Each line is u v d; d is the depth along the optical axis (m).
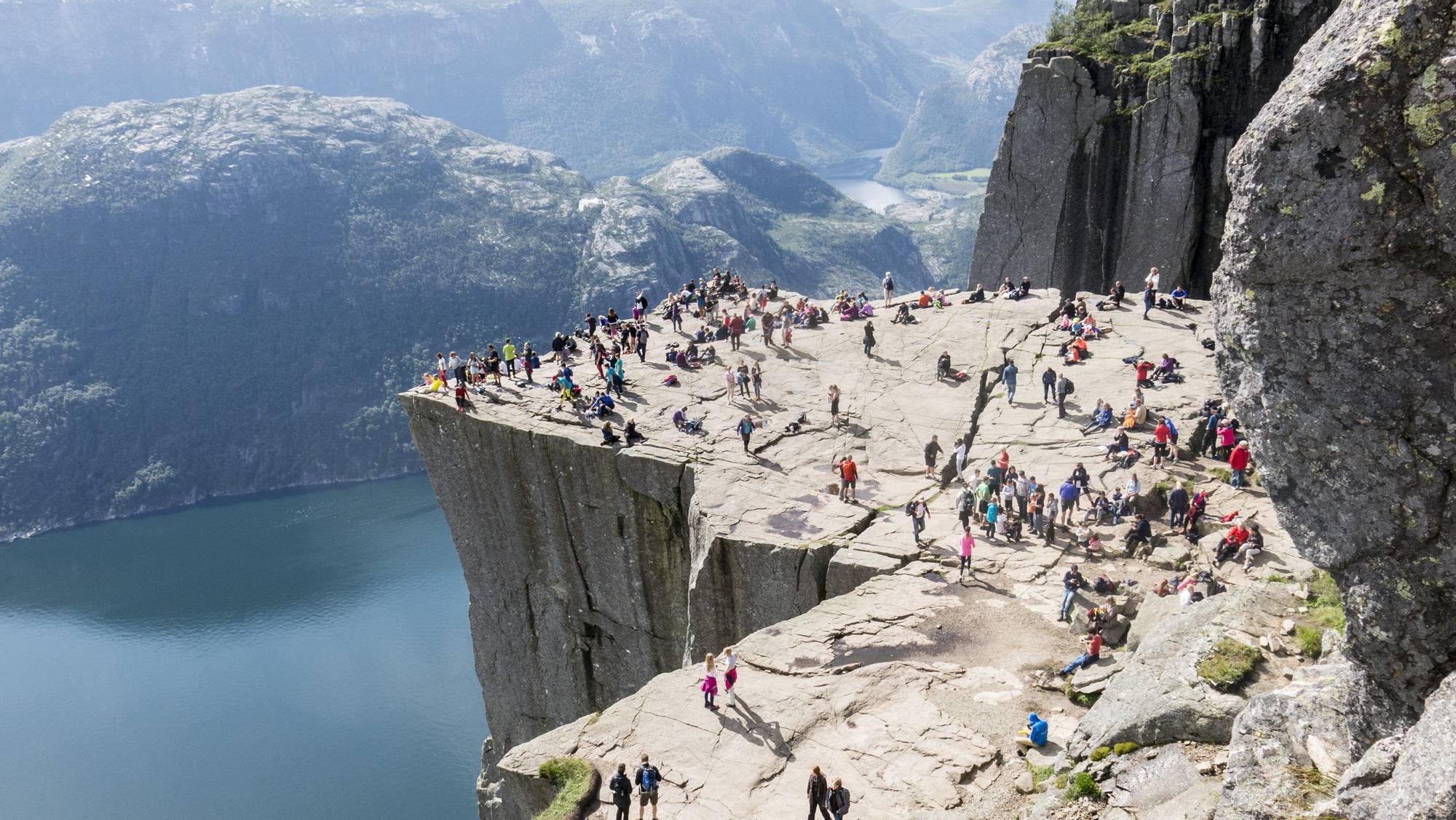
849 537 39.34
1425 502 14.03
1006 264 71.94
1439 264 13.44
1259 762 17.12
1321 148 13.87
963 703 29.25
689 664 42.94
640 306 61.62
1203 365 48.62
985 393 50.09
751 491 43.09
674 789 27.14
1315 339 14.55
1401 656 14.80
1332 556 15.15
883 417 48.62
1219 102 63.38
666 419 50.03
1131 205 67.06
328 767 181.50
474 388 54.69
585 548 49.59
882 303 65.75
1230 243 15.41
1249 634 23.70
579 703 52.97
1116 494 38.31
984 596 34.53
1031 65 68.44
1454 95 12.88
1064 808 22.00
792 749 28.22
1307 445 14.96
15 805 177.38
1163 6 67.25
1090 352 51.81
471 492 52.91
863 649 32.25
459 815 166.62
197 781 181.12
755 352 57.44
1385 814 13.18
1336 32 14.21
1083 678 29.16
